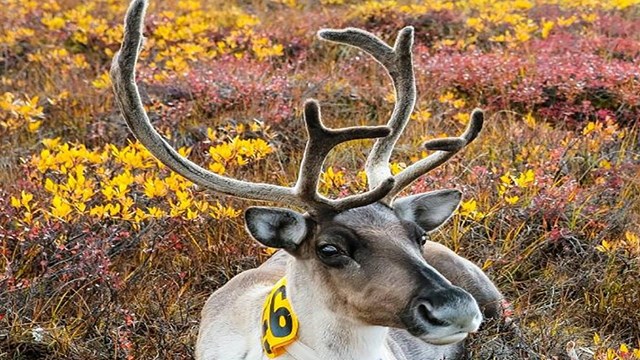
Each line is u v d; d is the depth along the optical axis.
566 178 6.75
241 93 8.34
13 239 5.61
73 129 7.98
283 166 7.07
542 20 10.91
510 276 5.94
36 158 6.23
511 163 7.02
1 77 9.60
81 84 9.00
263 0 12.95
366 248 3.69
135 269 5.62
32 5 11.41
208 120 8.02
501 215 6.27
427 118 7.60
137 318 5.23
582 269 5.96
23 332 4.95
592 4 11.85
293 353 4.00
